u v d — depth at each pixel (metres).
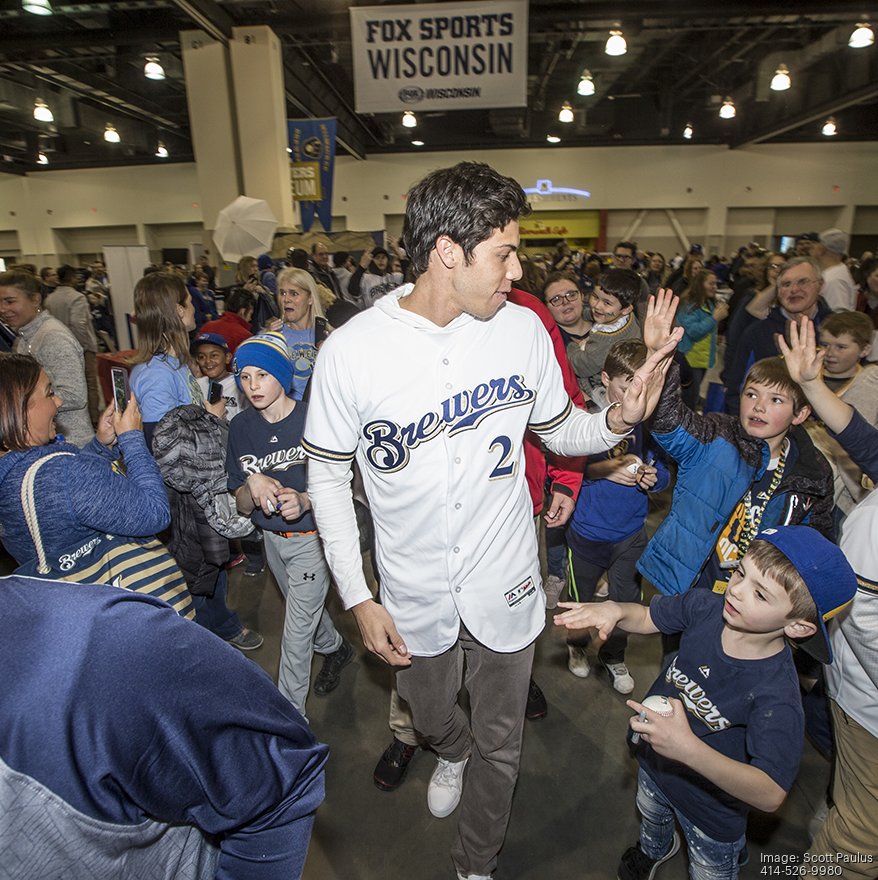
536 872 1.76
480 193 1.12
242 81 9.21
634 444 2.34
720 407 4.25
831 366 2.31
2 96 13.34
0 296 2.96
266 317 5.20
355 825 1.92
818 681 1.82
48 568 1.46
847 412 1.56
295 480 2.08
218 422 2.25
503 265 1.17
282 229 9.57
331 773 2.12
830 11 8.69
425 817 1.95
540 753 2.19
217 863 0.75
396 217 19.25
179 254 20.12
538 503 2.05
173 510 2.26
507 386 1.33
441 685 1.55
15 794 0.52
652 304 1.36
